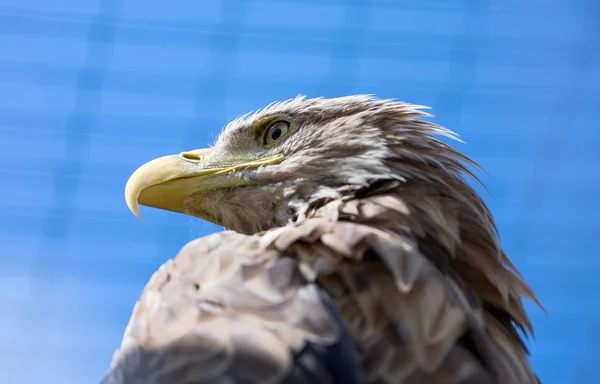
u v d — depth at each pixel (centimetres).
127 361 258
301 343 256
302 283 259
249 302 258
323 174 273
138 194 276
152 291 262
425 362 258
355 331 259
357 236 261
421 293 260
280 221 274
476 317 261
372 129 273
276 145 276
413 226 265
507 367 260
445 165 271
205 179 276
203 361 256
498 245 267
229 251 262
